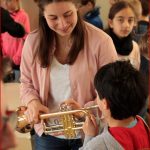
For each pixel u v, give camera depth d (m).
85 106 1.42
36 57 1.47
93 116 1.29
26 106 1.51
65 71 1.46
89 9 2.30
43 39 1.44
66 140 1.56
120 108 1.06
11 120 0.73
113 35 1.97
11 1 2.45
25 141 1.78
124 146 1.03
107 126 1.14
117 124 1.09
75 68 1.45
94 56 1.44
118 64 1.12
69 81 1.47
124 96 1.05
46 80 1.49
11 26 1.99
